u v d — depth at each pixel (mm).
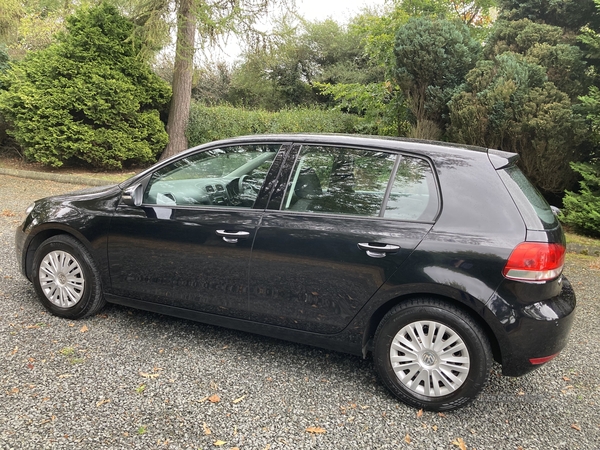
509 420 2770
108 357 3225
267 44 11820
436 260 2701
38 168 12297
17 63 12945
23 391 2766
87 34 11203
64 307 3756
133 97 11703
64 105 11148
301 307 3049
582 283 5391
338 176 3070
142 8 11023
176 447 2385
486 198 2738
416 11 11562
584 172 7000
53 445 2336
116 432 2467
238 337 3658
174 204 3467
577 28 8422
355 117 12477
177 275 3383
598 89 7520
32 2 15297
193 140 12953
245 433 2523
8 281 4527
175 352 3357
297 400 2859
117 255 3568
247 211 3205
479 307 2619
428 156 2928
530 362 2641
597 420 2805
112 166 11945
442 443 2527
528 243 2596
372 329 3020
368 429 2619
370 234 2850
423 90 8875
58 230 3838
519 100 7363
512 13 8828
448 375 2750
